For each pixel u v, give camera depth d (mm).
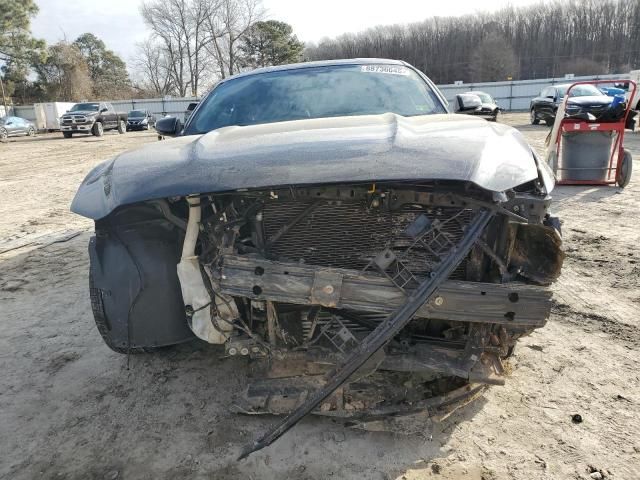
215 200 2244
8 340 3387
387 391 2297
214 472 2152
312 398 1992
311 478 2098
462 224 2135
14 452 2324
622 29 68375
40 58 51688
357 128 2316
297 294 2062
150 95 63312
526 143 2463
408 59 71000
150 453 2283
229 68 60500
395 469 2125
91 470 2199
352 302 2049
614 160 9078
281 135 2299
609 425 2355
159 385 2795
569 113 7953
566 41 69938
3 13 47812
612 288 3967
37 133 33312
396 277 2059
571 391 2623
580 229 5645
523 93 44688
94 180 2465
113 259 2383
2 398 2732
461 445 2246
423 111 3232
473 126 2361
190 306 2277
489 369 2193
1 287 4379
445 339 2301
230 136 2443
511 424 2375
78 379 2893
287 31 60250
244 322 2260
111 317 2396
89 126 26594
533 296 2039
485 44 67312
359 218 2197
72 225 6707
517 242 2154
